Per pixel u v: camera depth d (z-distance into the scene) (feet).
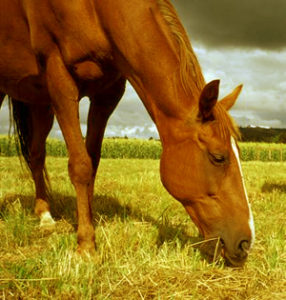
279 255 10.00
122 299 7.70
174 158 8.96
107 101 12.41
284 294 7.84
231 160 8.38
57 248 10.53
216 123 8.43
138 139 96.53
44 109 14.43
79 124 10.76
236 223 8.27
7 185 22.52
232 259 8.38
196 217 8.95
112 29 9.79
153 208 16.40
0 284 8.09
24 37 11.73
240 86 9.09
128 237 11.05
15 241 11.59
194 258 9.53
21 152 15.74
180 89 9.00
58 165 43.73
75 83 10.84
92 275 8.54
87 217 10.46
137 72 9.75
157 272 8.78
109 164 50.75
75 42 10.30
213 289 8.07
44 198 14.57
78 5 10.06
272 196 20.83
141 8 9.52
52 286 8.22
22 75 12.31
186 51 9.11
